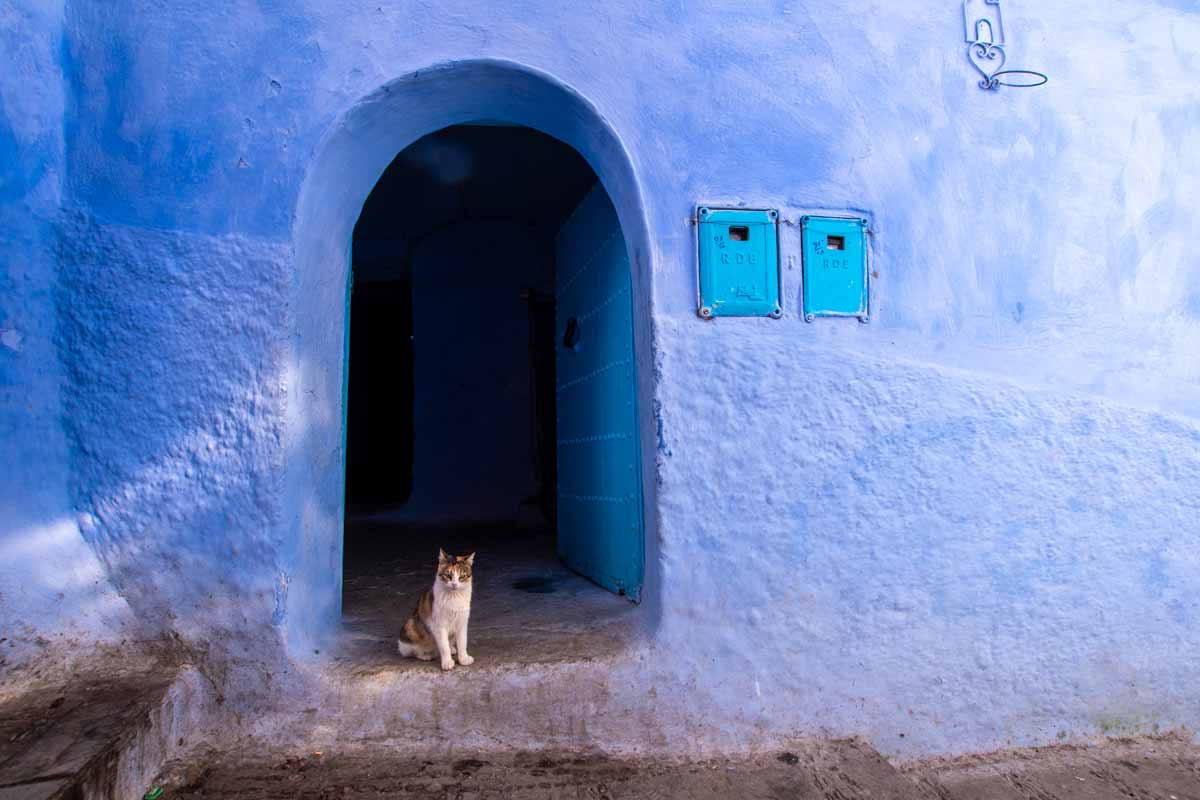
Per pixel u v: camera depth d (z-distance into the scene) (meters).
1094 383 3.45
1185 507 3.47
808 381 3.14
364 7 2.99
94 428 2.78
